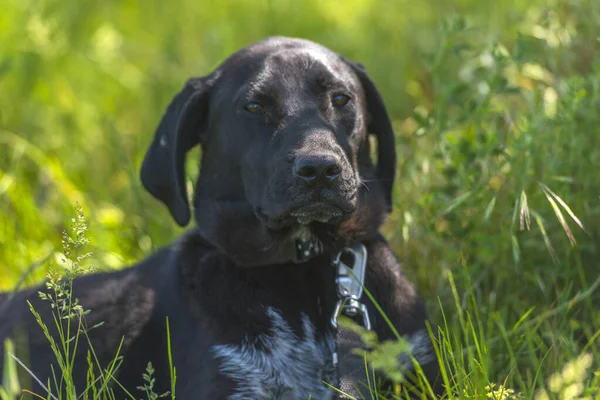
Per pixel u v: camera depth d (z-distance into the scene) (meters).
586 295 8.74
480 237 9.45
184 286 8.34
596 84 9.62
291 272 8.20
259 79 8.18
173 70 15.34
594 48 11.02
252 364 7.88
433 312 9.62
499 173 10.06
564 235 9.50
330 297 8.23
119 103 15.39
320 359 8.07
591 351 8.55
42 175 12.39
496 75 9.95
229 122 8.30
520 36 10.09
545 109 10.09
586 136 9.75
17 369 8.52
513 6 14.51
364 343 7.93
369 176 8.55
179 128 8.51
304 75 8.19
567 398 6.68
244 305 8.05
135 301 8.67
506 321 9.19
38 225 11.71
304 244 8.16
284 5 16.95
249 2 17.17
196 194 8.70
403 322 8.14
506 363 8.54
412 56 15.55
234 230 8.27
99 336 8.59
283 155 7.75
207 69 15.23
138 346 8.45
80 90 15.22
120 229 11.63
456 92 10.25
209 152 8.57
